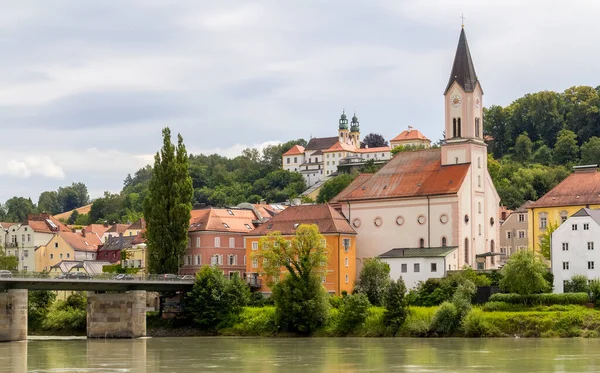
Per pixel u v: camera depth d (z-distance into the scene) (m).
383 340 166.25
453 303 171.88
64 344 169.00
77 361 136.25
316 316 181.38
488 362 127.75
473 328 167.38
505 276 176.88
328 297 185.50
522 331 165.38
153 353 148.12
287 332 183.62
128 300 190.00
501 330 166.50
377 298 193.38
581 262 183.25
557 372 117.12
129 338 188.00
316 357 138.25
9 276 174.88
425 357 135.12
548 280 185.38
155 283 192.75
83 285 183.88
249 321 190.88
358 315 178.00
